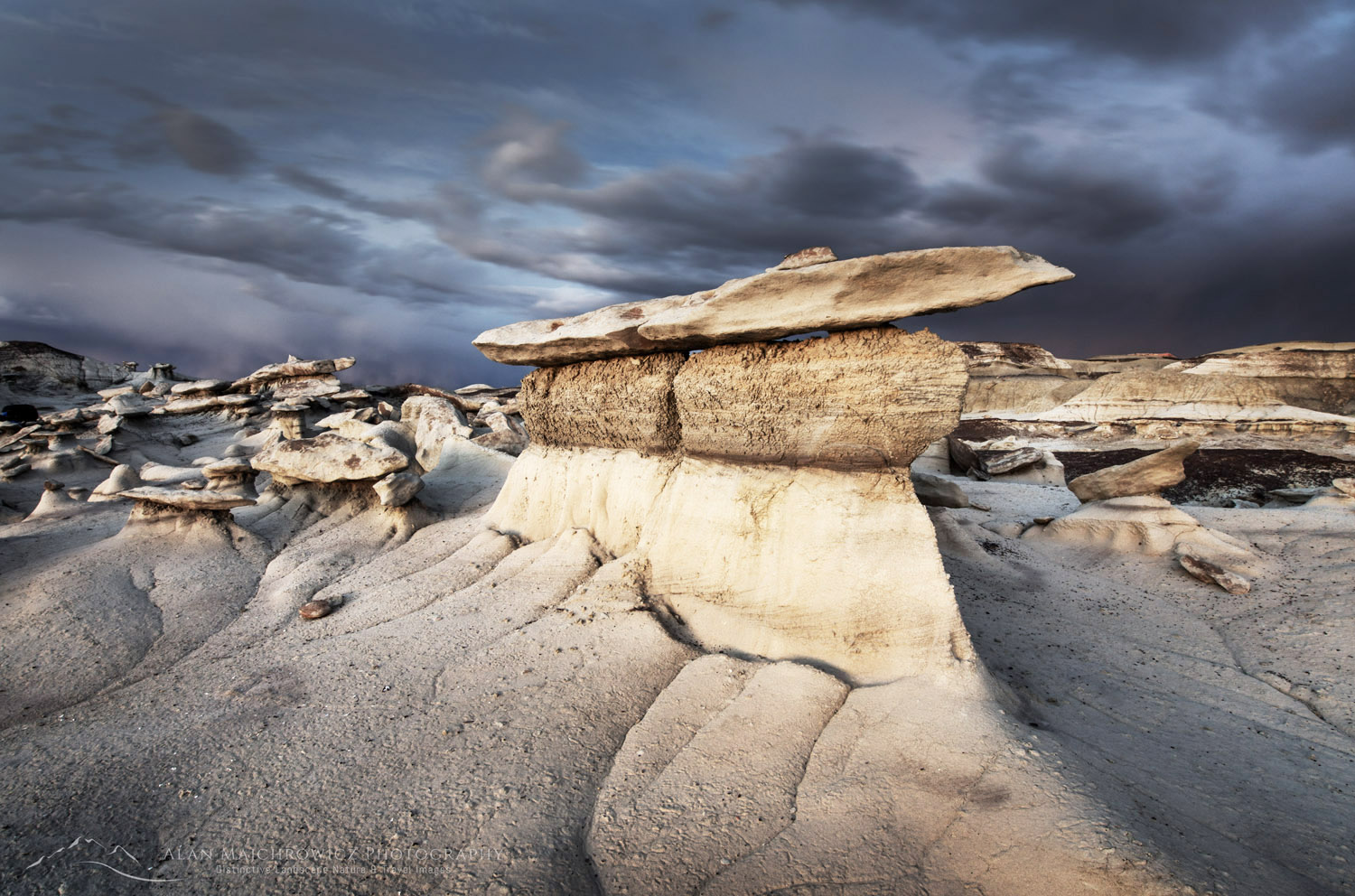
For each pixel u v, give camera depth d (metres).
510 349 10.29
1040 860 3.61
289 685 6.29
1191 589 9.66
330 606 8.12
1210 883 3.33
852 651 6.17
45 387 38.81
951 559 10.76
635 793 4.68
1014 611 8.76
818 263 6.30
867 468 6.68
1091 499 12.94
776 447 7.30
